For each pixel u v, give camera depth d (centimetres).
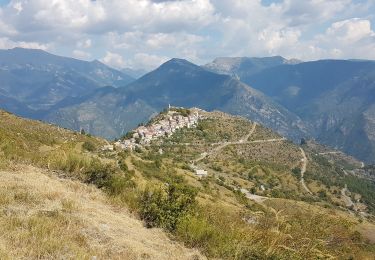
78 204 1308
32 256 870
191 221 1352
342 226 1373
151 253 1076
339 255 1298
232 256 1228
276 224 1388
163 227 1373
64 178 1716
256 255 1223
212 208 1636
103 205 1452
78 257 905
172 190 1529
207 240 1310
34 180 1489
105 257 973
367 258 1308
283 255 1222
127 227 1263
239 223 1495
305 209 1479
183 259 1121
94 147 10838
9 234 937
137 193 1655
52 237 980
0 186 1310
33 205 1203
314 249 1229
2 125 8075
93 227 1141
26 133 8156
